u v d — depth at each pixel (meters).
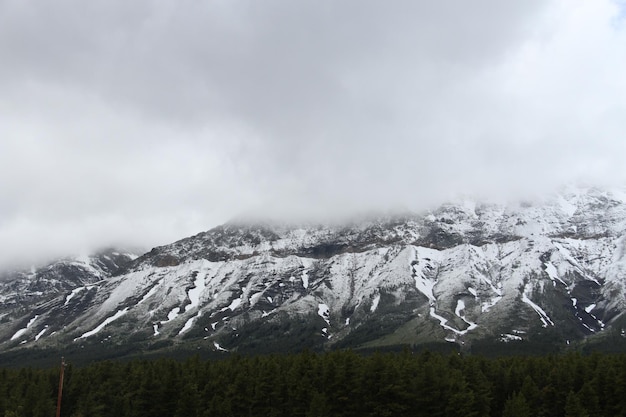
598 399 152.75
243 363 195.38
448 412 154.50
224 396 173.38
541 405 158.62
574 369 163.62
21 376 199.88
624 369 152.50
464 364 178.88
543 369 173.62
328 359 171.12
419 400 157.12
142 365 198.25
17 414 165.12
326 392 161.62
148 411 171.62
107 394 182.25
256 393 168.88
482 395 158.25
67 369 199.38
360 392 159.12
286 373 175.38
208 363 199.50
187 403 168.25
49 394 179.50
